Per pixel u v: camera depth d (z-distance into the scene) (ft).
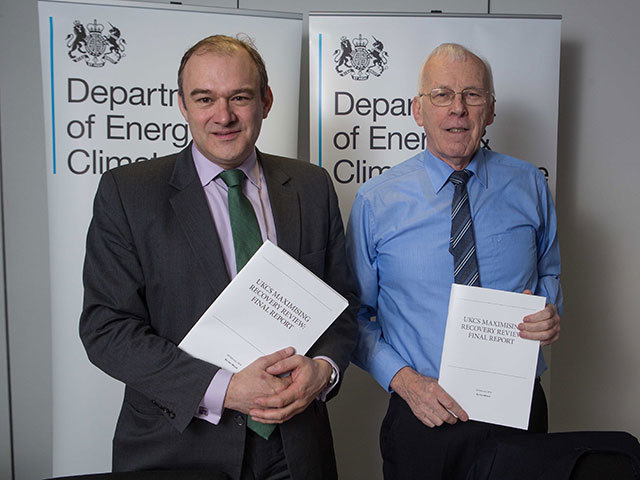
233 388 3.73
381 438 5.39
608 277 8.87
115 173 4.25
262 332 3.90
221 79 3.95
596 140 8.70
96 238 4.14
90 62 6.64
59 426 6.77
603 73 8.63
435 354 4.87
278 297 3.90
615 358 8.99
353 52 7.11
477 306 4.52
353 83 7.16
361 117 7.18
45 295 8.22
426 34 7.14
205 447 3.98
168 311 4.06
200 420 3.99
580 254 8.83
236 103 4.02
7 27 7.91
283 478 4.18
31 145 8.05
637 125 8.71
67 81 6.60
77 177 6.66
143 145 6.77
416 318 4.97
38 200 8.12
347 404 8.37
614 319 8.94
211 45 4.08
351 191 7.25
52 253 6.70
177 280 4.02
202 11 6.81
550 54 7.25
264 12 6.92
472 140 4.86
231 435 3.96
